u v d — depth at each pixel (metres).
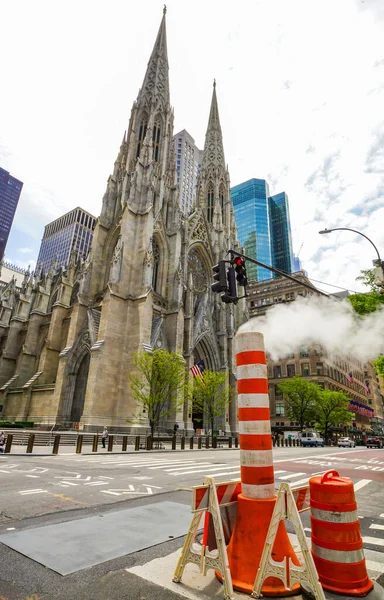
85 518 7.17
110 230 50.22
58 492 9.87
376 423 104.75
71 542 5.71
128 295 40.47
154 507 8.20
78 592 4.09
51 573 4.59
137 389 34.25
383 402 120.25
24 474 13.10
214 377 42.88
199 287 56.91
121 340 38.62
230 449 33.28
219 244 62.44
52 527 6.48
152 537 6.05
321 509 4.55
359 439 75.31
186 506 8.37
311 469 17.08
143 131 61.81
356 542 4.39
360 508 9.26
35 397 42.81
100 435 31.50
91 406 34.12
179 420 39.62
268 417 4.97
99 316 42.69
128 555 5.25
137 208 46.16
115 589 4.17
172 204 52.94
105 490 10.34
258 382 4.98
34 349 52.25
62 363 40.16
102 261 48.34
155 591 4.12
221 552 4.09
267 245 156.12
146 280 40.72
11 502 8.53
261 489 4.61
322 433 66.56
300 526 4.07
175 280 47.00
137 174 48.50
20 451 22.36
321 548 4.42
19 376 49.44
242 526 4.48
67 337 46.50
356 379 92.94
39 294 55.38
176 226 50.62
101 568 4.76
